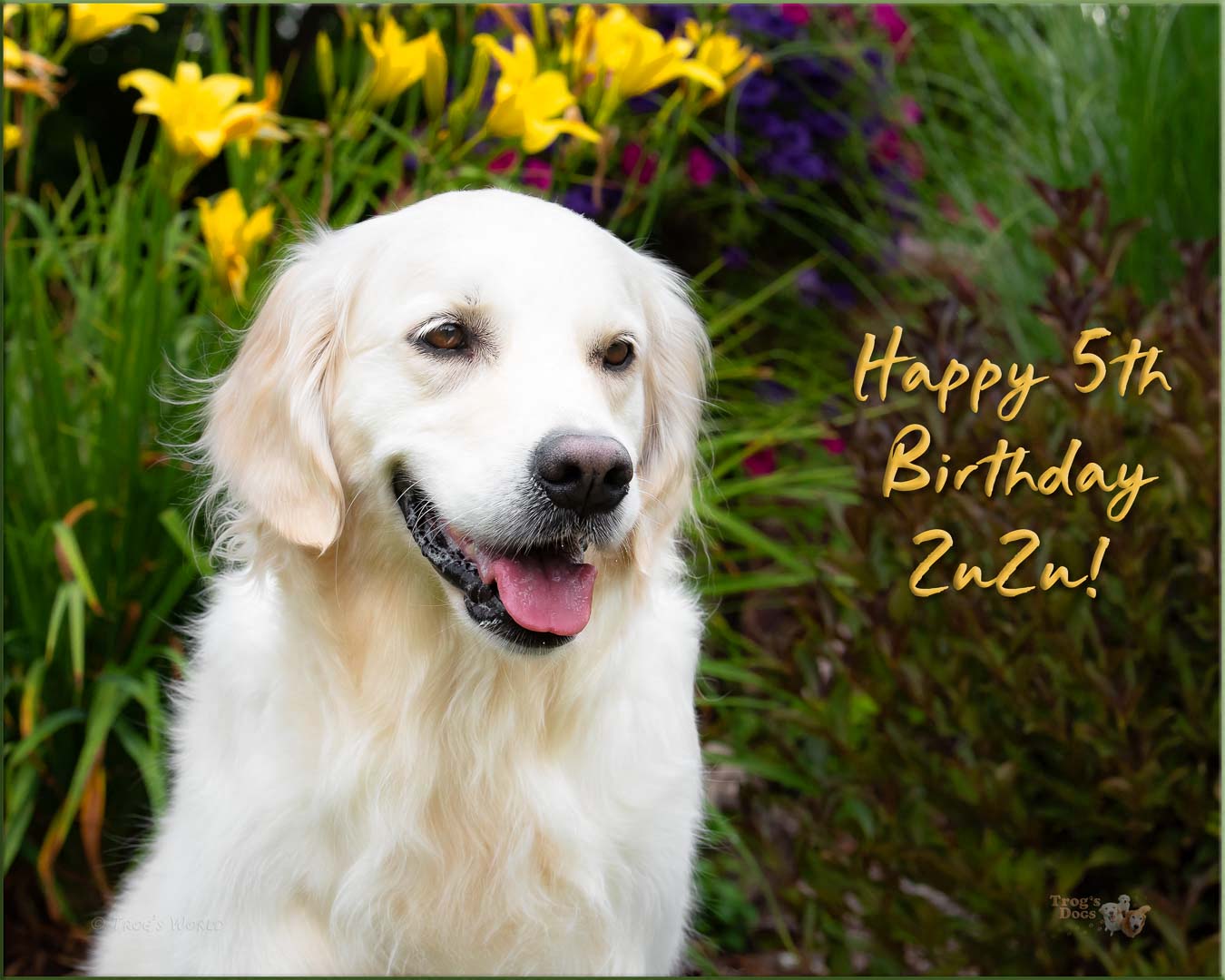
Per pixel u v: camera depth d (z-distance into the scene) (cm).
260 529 210
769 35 470
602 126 327
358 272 206
